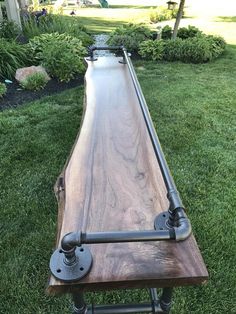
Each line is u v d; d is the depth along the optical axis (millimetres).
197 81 4078
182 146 2615
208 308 1426
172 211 934
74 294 913
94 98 2055
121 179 1274
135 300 1446
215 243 1731
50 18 5855
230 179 2246
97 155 1450
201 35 5531
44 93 3680
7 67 3928
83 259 885
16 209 1944
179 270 867
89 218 1064
